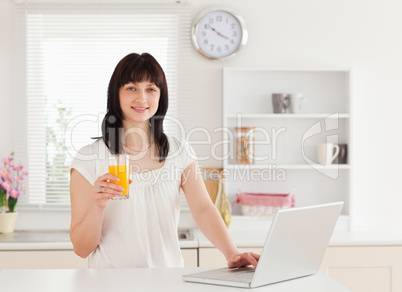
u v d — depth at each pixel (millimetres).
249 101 3598
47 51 3568
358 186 3641
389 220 3654
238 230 3441
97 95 3574
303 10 3611
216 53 3547
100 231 1773
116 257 1853
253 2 3588
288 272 1480
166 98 1966
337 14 3629
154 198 1897
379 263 3037
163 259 1898
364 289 3039
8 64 3555
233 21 3545
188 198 1994
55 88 3570
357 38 3637
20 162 3570
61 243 2961
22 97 3562
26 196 3564
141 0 3541
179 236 3334
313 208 1450
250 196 3457
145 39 3566
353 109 3619
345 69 3494
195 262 2965
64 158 3570
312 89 3617
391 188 3648
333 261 3033
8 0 3543
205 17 3537
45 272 1601
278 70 3510
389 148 3643
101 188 1611
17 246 2941
